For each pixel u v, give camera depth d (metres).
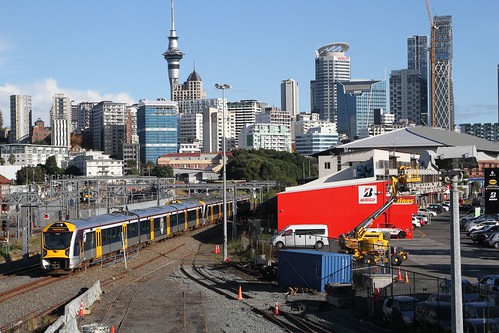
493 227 62.91
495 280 34.12
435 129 146.88
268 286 41.62
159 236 66.19
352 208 67.06
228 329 29.42
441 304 26.77
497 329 23.69
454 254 17.34
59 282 41.53
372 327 29.31
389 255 44.38
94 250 48.66
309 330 28.33
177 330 29.12
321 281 38.38
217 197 104.00
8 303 34.31
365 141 129.00
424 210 97.44
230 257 57.03
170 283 42.72
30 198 73.19
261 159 179.00
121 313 32.75
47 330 24.00
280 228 67.31
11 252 61.28
